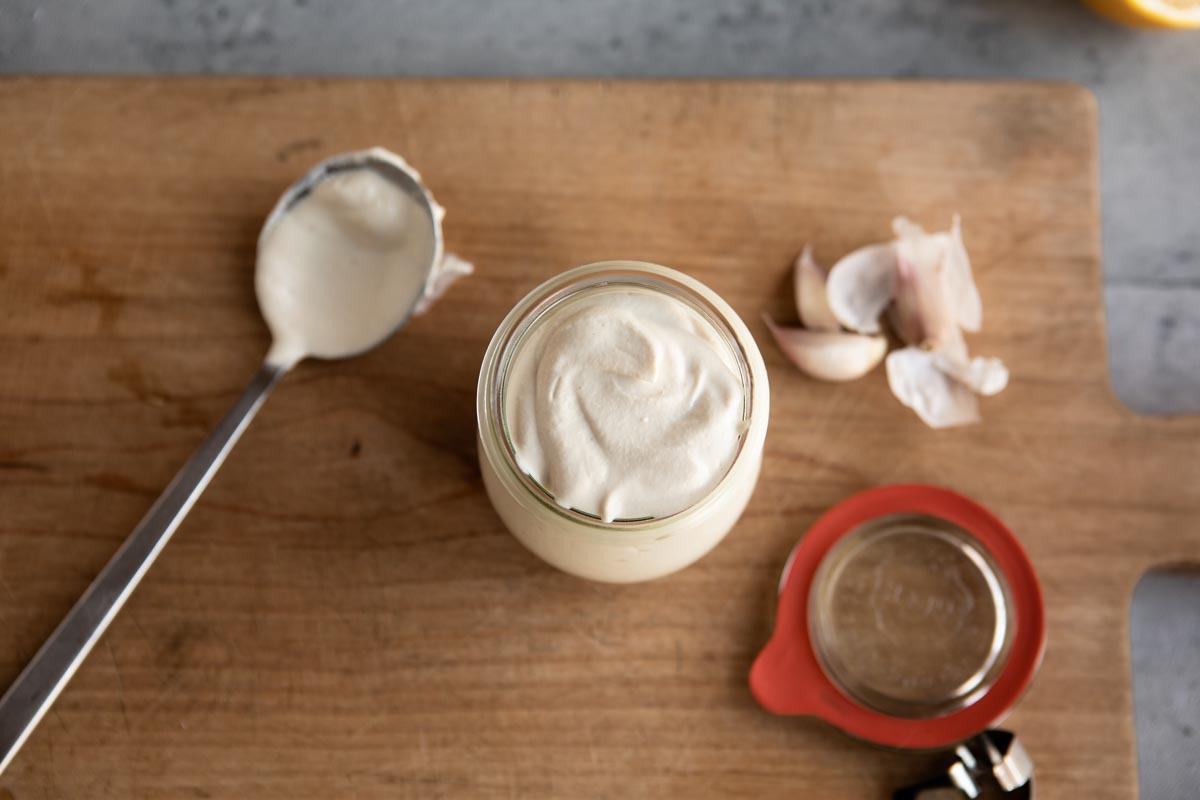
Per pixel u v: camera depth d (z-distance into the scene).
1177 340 0.54
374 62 0.54
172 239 0.48
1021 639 0.46
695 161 0.48
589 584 0.46
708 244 0.48
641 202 0.48
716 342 0.42
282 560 0.46
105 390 0.47
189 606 0.46
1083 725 0.46
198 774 0.45
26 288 0.47
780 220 0.48
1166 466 0.47
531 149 0.48
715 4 0.54
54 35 0.54
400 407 0.47
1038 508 0.47
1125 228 0.54
